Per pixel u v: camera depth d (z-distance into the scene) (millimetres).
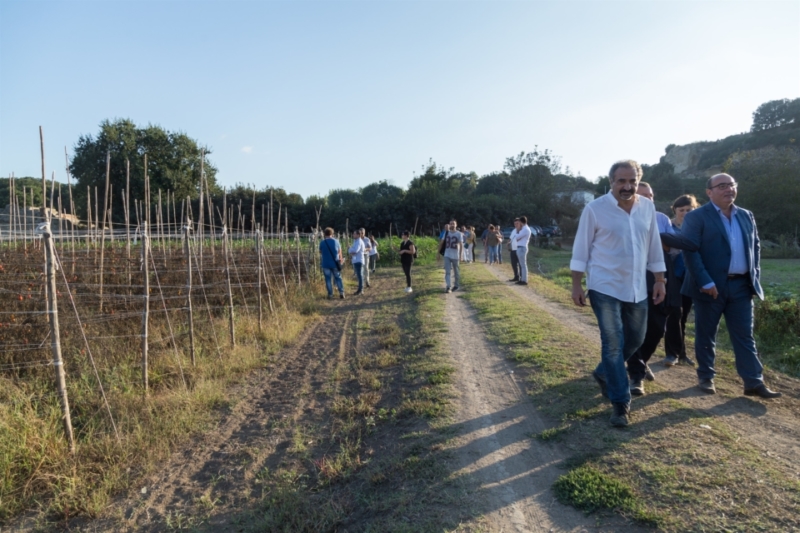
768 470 3002
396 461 3725
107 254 11602
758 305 7555
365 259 15359
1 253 10664
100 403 5219
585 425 3828
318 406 5332
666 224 4957
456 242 12312
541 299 10836
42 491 3879
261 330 8508
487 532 2732
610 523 2688
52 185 7379
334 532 3102
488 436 3885
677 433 3549
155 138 39375
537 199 57938
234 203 43781
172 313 8555
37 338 6422
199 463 4293
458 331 7828
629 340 3887
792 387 4750
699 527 2541
